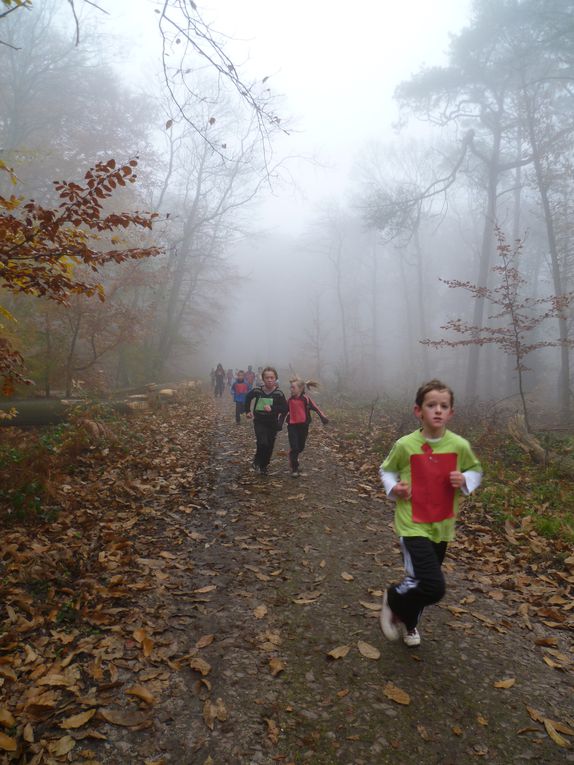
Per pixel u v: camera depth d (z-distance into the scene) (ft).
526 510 18.62
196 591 11.85
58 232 12.23
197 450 28.19
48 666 8.67
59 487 17.90
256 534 15.84
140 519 16.58
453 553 15.15
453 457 9.24
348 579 12.80
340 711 7.88
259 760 6.86
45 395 43.14
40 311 43.75
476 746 7.23
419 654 9.55
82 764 6.66
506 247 30.63
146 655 9.14
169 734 7.29
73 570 12.48
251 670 8.90
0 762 6.56
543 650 9.98
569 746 7.30
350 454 28.07
